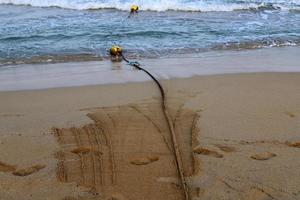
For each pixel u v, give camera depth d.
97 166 4.20
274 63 7.76
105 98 6.07
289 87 6.40
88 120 5.28
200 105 5.69
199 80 6.79
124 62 7.98
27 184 3.91
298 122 5.12
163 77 6.98
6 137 4.84
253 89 6.32
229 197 3.67
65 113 5.53
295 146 4.54
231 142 4.64
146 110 5.57
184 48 8.88
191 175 4.01
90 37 9.74
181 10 12.60
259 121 5.16
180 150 4.48
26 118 5.40
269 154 4.36
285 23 10.95
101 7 12.97
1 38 9.64
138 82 6.76
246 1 13.30
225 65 7.65
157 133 4.88
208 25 10.74
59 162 4.28
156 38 9.63
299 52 8.56
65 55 8.48
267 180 3.91
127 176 4.02
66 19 11.67
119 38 9.66
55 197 3.71
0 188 3.84
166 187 3.84
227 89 6.33
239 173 4.02
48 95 6.27
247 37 9.68
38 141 4.73
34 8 13.29
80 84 6.74
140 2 13.15
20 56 8.44
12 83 6.88
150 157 4.36
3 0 13.87
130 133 4.89
